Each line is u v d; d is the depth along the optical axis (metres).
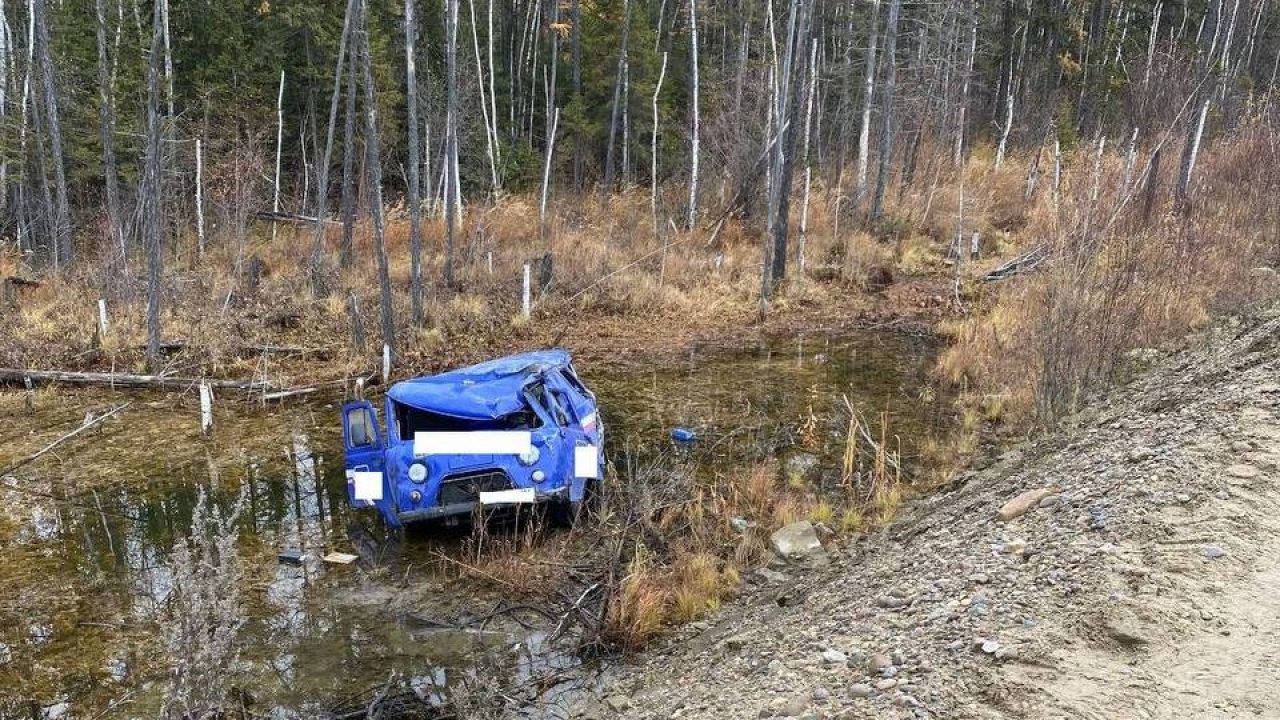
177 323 14.10
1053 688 3.36
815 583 5.88
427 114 25.16
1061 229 9.84
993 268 18.98
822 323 15.98
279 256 19.00
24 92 22.25
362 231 20.11
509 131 33.56
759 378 12.49
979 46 31.84
